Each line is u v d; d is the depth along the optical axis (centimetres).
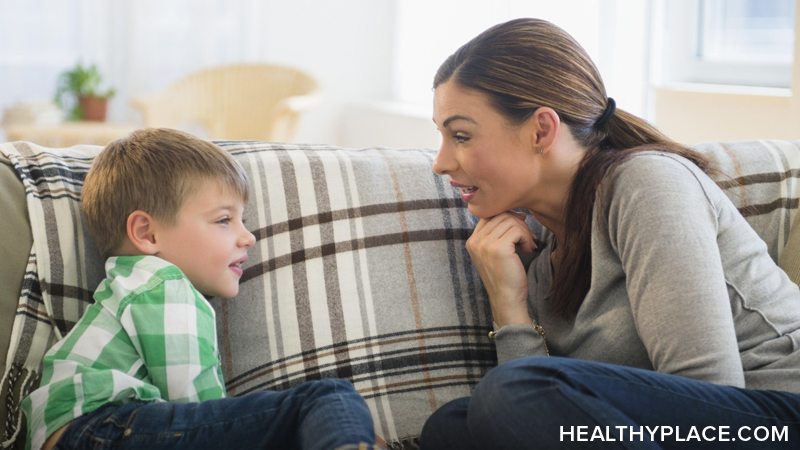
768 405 86
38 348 98
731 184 122
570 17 248
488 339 118
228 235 106
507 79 100
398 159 125
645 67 240
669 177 95
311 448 83
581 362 85
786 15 213
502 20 289
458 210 123
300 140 433
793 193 124
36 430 89
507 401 82
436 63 355
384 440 109
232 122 361
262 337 111
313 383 92
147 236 102
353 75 436
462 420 94
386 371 112
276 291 112
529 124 101
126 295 95
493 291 113
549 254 117
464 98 102
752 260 100
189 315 96
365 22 434
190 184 102
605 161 101
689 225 92
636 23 237
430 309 116
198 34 395
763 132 197
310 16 422
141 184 101
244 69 360
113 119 391
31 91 374
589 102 104
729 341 89
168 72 394
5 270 98
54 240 101
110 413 88
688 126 224
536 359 85
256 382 109
